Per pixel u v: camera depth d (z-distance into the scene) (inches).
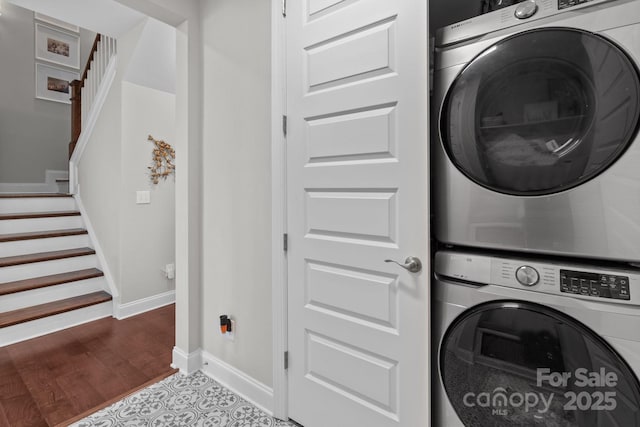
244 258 71.2
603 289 31.7
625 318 30.7
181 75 80.2
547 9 34.1
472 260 39.6
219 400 70.4
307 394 60.3
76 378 79.1
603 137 31.5
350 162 53.0
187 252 80.2
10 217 120.5
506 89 36.8
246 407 68.1
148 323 111.8
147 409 67.4
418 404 46.3
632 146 30.4
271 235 65.8
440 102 42.4
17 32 168.2
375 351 50.9
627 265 32.4
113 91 118.2
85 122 141.6
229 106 73.4
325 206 56.4
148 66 111.9
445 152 42.0
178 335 83.8
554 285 34.1
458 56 40.4
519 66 35.9
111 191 120.0
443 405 43.5
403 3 46.8
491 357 38.3
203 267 81.6
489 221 38.5
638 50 29.8
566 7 33.0
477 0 56.9
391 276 49.1
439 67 42.3
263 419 64.4
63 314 106.7
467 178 40.1
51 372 81.7
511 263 36.8
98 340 99.2
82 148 141.6
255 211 68.7
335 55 54.0
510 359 37.0
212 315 79.5
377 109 49.7
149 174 123.0
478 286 39.2
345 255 54.0
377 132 49.6
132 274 118.6
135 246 119.3
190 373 80.9
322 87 56.1
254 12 67.6
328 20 54.9
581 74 32.4
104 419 64.4
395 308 48.8
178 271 83.4
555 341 34.1
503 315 37.2
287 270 62.9
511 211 36.9
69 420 64.0
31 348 93.8
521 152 36.0
